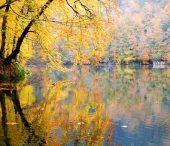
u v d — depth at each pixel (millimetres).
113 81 31938
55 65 24156
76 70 58031
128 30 100438
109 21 18734
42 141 9359
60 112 13773
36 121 11805
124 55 97500
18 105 14938
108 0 18547
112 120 12594
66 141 9492
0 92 19047
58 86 25000
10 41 26125
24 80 27547
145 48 99500
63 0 19672
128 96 19922
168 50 99062
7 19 21312
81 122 11984
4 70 25438
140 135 10516
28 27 22844
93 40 18797
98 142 9617
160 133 10797
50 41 22281
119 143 9625
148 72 51844
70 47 19422
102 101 17469
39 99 17109
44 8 20266
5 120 11797
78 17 18969
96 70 58969
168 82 31016
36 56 53656
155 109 15133
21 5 20922
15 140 9336
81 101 17188
